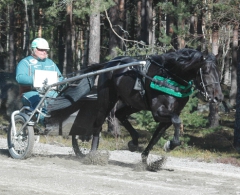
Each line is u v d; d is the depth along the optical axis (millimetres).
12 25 38469
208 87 9586
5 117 26188
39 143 15734
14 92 26844
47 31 48562
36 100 11023
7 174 8812
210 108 25812
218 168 12539
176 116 9586
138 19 36531
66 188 7836
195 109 20953
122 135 21938
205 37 22250
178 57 9617
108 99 10805
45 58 11273
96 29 21375
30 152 10773
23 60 11164
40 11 41875
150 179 9125
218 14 19500
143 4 32312
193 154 16703
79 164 10656
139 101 10258
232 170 12281
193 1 20531
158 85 9727
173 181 9055
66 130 11086
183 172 10484
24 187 7758
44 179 8500
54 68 11344
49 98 10852
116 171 9891
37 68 11148
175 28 20359
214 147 20188
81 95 10789
